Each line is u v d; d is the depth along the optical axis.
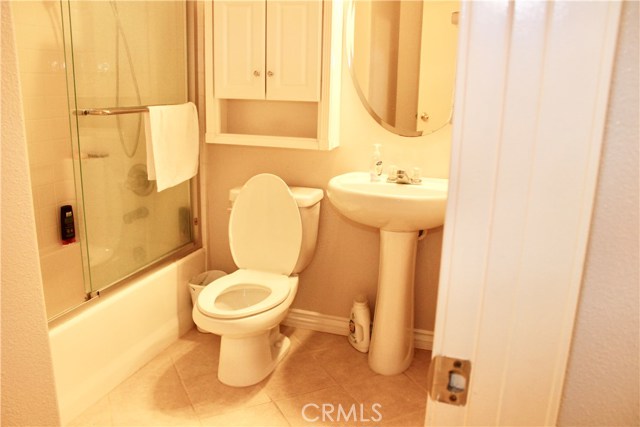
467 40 0.50
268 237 2.37
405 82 2.26
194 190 2.71
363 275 2.57
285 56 2.25
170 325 2.51
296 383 2.22
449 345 0.58
